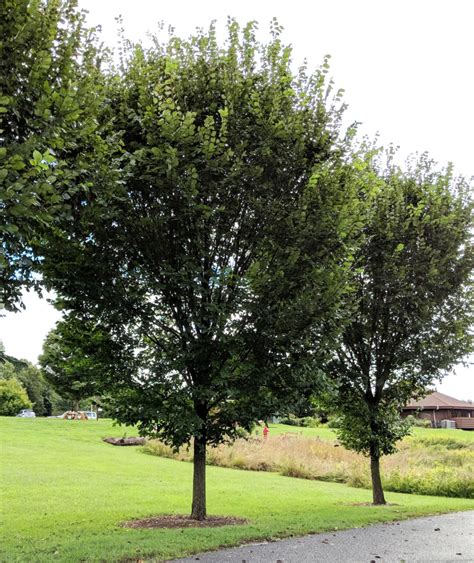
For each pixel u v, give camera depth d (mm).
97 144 6605
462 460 22578
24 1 5496
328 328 8680
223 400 8852
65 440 27578
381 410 12281
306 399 8914
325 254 8609
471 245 12148
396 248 11531
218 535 7312
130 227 8172
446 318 12094
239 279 7898
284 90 8906
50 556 6070
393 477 17875
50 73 6023
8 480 14141
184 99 8461
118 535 7590
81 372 8547
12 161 4891
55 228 7238
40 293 6508
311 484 18078
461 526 8688
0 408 55156
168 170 7289
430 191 12461
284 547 6770
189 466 20938
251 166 8055
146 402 8266
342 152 9352
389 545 6977
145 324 8516
